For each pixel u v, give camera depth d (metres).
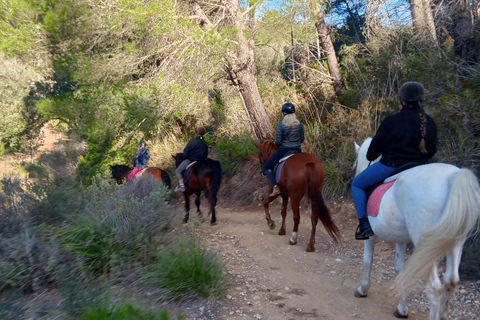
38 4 11.66
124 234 5.40
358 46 14.36
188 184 8.56
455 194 3.09
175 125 15.55
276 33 13.56
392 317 4.39
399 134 3.95
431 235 3.15
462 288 4.91
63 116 12.19
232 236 7.55
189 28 10.46
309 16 12.50
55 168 10.52
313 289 5.16
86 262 5.09
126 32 11.39
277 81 15.59
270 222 7.88
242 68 11.12
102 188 6.52
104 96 11.92
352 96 12.45
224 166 12.10
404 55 10.72
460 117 6.42
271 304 4.70
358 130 9.81
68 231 5.36
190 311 4.34
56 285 4.70
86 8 11.00
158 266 4.96
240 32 10.82
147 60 12.38
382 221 3.85
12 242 4.86
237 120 13.79
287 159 7.02
